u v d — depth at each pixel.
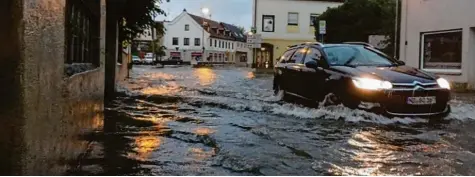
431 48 19.23
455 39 17.80
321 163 5.25
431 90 8.27
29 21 2.96
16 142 2.84
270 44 49.66
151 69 41.50
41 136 3.25
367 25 31.33
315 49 10.43
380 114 8.12
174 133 7.02
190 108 10.39
